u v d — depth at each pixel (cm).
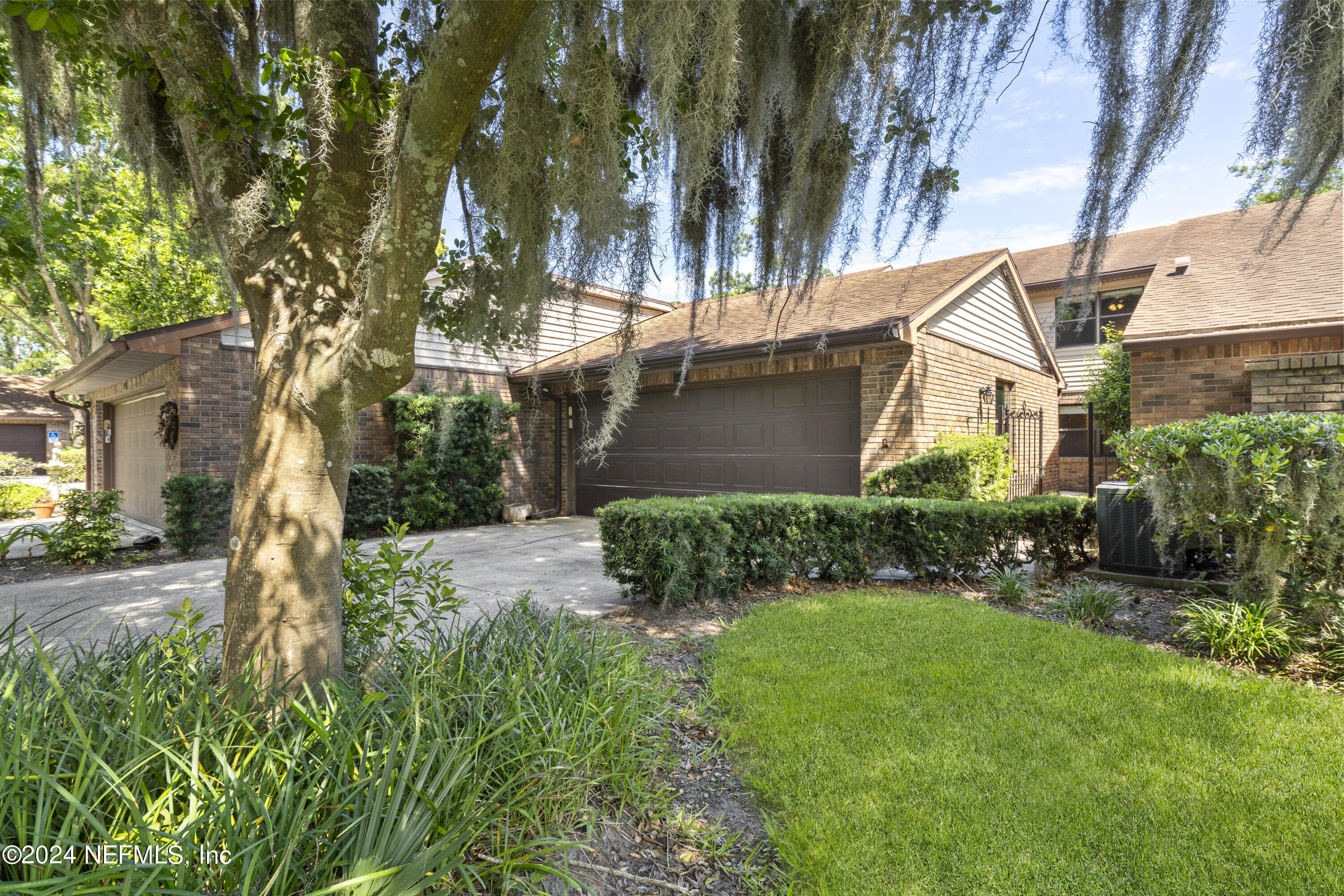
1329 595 350
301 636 222
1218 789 218
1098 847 192
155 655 233
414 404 979
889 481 718
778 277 320
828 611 445
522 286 274
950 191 270
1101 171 247
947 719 274
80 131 332
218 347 822
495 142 271
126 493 1205
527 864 165
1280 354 628
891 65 254
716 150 303
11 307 991
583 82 233
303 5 230
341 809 152
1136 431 438
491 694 227
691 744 272
